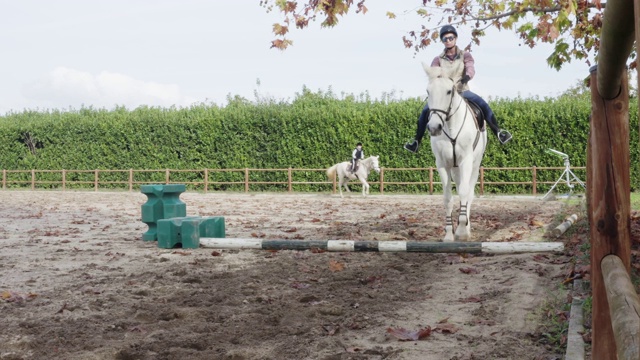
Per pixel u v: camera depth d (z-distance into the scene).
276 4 7.14
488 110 10.77
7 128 34.09
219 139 30.23
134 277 7.90
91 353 4.82
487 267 8.28
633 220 11.57
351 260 8.98
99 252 10.05
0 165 34.31
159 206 11.44
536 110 26.05
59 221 15.78
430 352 4.86
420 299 6.61
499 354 4.74
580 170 25.52
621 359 2.00
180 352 4.88
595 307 3.09
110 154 32.03
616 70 2.65
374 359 4.73
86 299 6.67
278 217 16.42
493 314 5.93
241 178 30.02
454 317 5.87
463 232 10.29
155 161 31.20
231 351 4.83
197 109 31.94
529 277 7.36
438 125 9.35
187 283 7.49
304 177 28.89
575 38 9.49
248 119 29.73
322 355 4.80
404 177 27.56
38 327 5.57
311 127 28.72
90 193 28.94
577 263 7.63
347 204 21.00
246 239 10.07
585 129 25.41
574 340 4.61
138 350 4.93
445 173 10.26
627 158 2.97
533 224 13.05
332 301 6.51
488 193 26.38
